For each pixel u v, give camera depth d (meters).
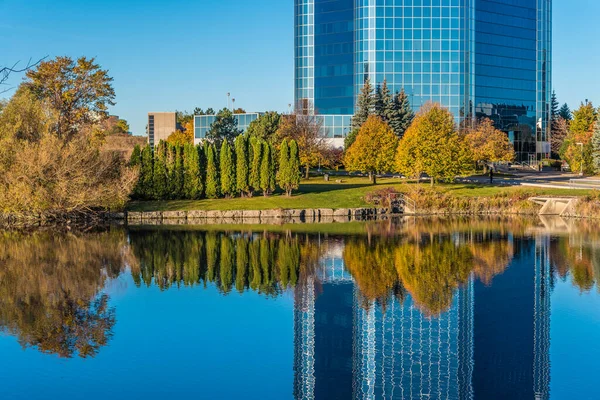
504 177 83.94
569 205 57.53
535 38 111.75
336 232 45.50
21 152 49.53
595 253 35.62
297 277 29.31
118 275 29.70
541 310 23.95
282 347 19.62
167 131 140.50
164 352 18.98
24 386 16.41
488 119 99.44
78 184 51.41
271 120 87.44
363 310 23.94
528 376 17.75
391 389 16.97
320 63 110.81
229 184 61.12
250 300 25.11
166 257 34.53
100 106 68.75
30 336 20.36
